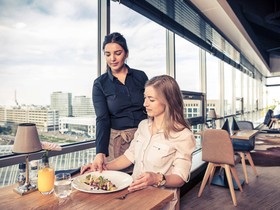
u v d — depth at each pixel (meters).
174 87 1.20
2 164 1.42
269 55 10.83
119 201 0.87
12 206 0.83
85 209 0.80
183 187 3.04
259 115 12.90
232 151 2.79
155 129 1.26
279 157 4.89
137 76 1.58
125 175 1.12
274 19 4.65
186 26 3.48
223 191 3.14
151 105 1.20
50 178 0.94
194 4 3.22
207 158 2.97
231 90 7.49
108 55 1.43
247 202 2.78
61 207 0.82
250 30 5.07
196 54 4.48
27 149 1.02
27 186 0.99
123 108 1.50
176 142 1.16
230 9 3.48
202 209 2.61
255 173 3.70
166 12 2.91
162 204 0.88
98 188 0.98
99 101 1.51
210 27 3.90
